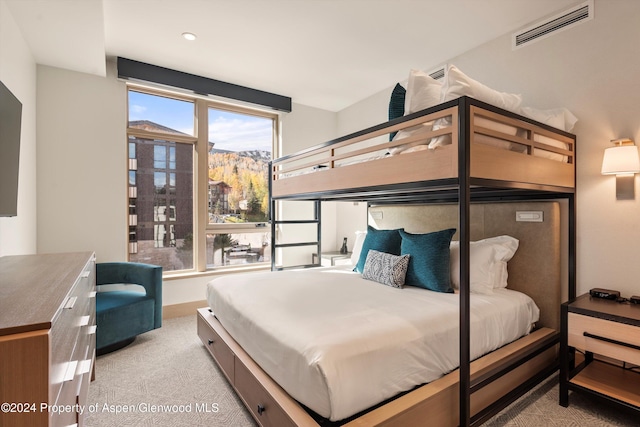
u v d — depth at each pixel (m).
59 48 2.65
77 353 1.24
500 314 1.94
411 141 1.68
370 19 2.53
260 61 3.25
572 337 1.84
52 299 0.96
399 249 2.67
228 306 2.14
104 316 2.50
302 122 4.46
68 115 3.02
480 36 2.78
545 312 2.34
